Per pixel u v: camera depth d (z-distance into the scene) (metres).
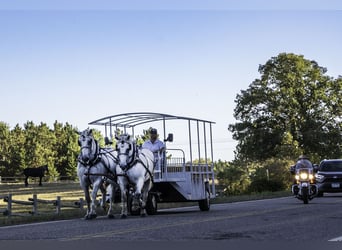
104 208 19.62
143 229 12.08
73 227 13.31
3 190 52.62
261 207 19.75
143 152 17.55
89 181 16.84
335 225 12.22
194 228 11.99
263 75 72.06
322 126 69.50
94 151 16.72
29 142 122.12
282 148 59.16
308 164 22.52
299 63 70.62
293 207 19.06
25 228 13.54
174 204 24.81
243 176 53.66
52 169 116.12
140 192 16.59
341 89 70.88
